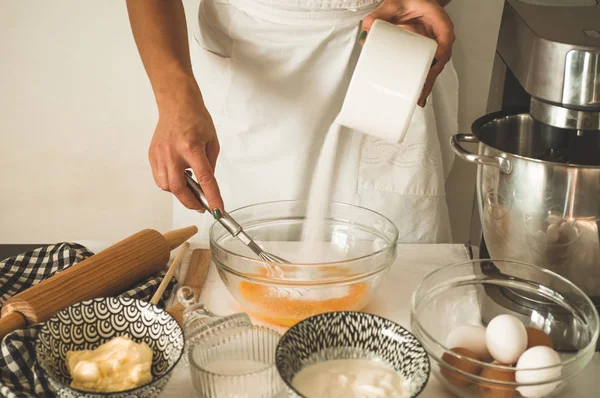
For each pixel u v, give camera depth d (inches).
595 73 27.8
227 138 45.5
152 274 34.7
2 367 26.5
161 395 26.4
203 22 43.6
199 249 37.5
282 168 45.6
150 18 36.9
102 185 61.4
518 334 26.2
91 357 26.0
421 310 28.9
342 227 36.7
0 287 33.0
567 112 29.8
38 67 56.0
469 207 60.1
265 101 43.7
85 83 56.8
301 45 41.7
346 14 40.3
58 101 57.5
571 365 23.8
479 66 55.7
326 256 36.3
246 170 46.3
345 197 46.8
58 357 26.6
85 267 31.6
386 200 47.2
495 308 30.2
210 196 31.9
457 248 38.6
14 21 54.2
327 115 44.3
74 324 27.5
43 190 61.4
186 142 32.4
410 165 46.4
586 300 27.0
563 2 33.7
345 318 26.5
